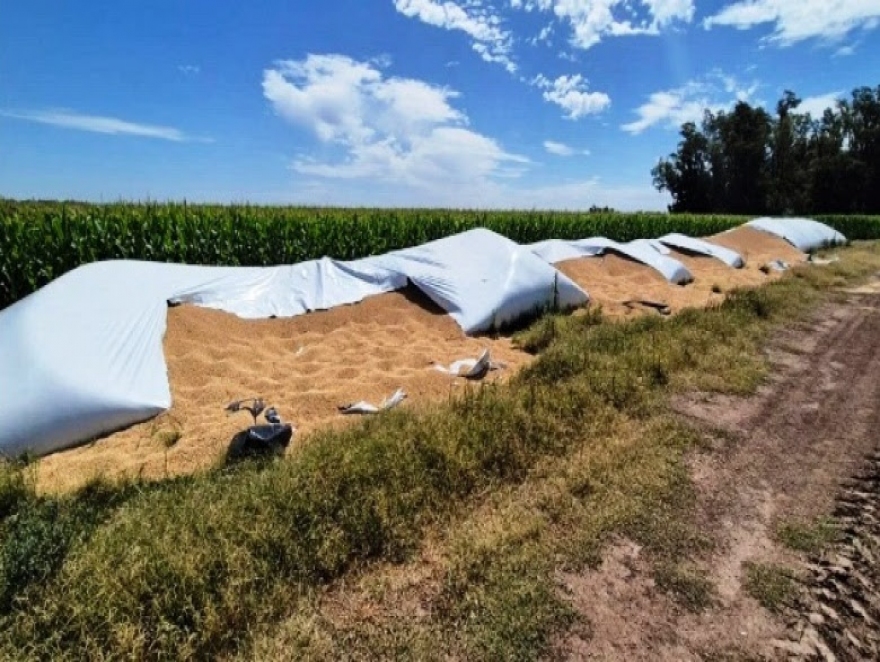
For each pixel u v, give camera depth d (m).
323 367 5.76
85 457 3.91
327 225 11.62
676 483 3.70
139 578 2.35
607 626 2.48
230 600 2.34
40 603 2.23
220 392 4.99
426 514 3.14
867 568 2.95
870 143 52.78
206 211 10.59
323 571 2.71
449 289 7.72
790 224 23.88
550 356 5.55
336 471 3.23
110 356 4.81
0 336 4.90
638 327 7.06
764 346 7.20
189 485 3.28
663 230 23.06
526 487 3.54
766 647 2.41
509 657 2.28
